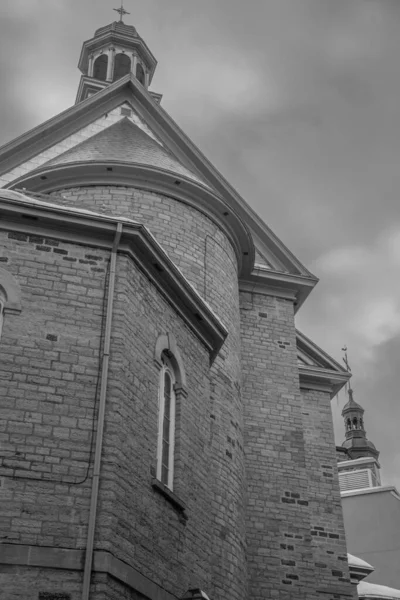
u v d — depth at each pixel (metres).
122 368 12.49
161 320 14.31
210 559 14.04
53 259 13.06
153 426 13.09
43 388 11.88
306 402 22.89
